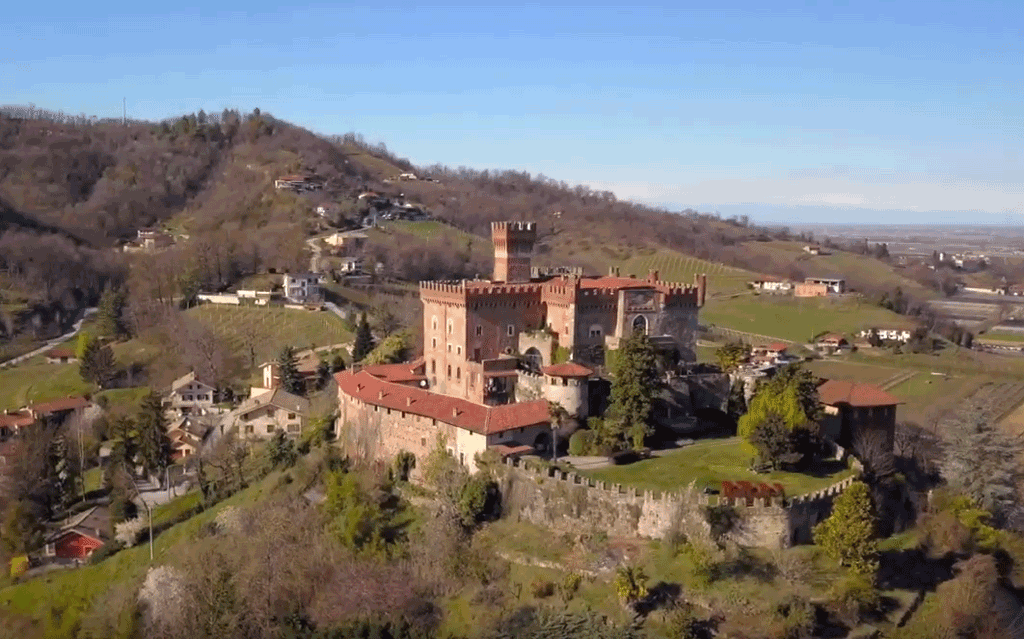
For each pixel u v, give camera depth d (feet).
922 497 356.59
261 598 336.08
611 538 321.73
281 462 472.85
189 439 549.54
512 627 291.79
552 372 392.47
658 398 402.31
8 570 435.12
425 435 395.55
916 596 297.94
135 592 370.32
